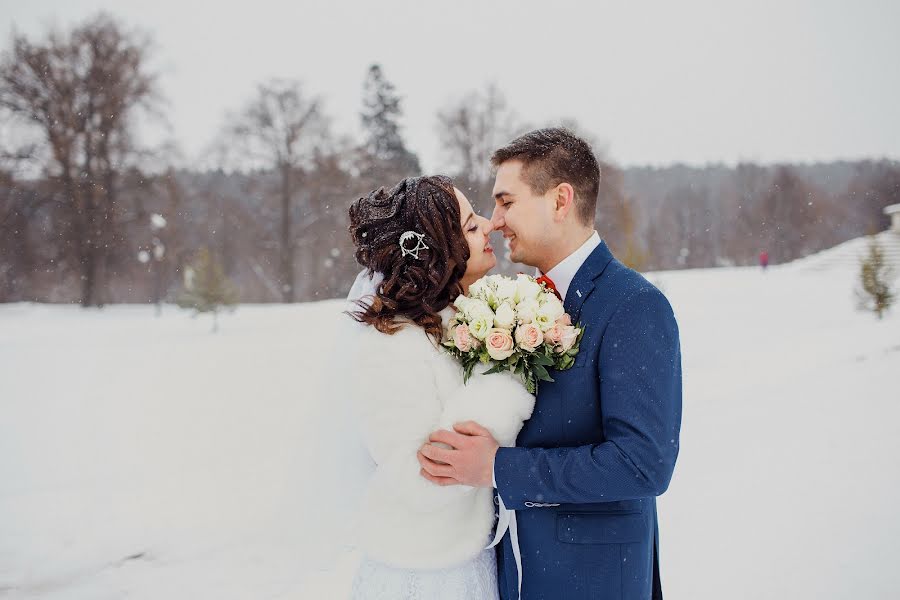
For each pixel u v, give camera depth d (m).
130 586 3.54
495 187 1.86
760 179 60.59
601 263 1.74
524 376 1.57
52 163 31.48
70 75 31.78
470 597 1.67
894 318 15.87
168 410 7.87
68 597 3.43
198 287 19.36
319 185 38.88
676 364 1.57
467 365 1.60
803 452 5.50
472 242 1.80
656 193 68.38
